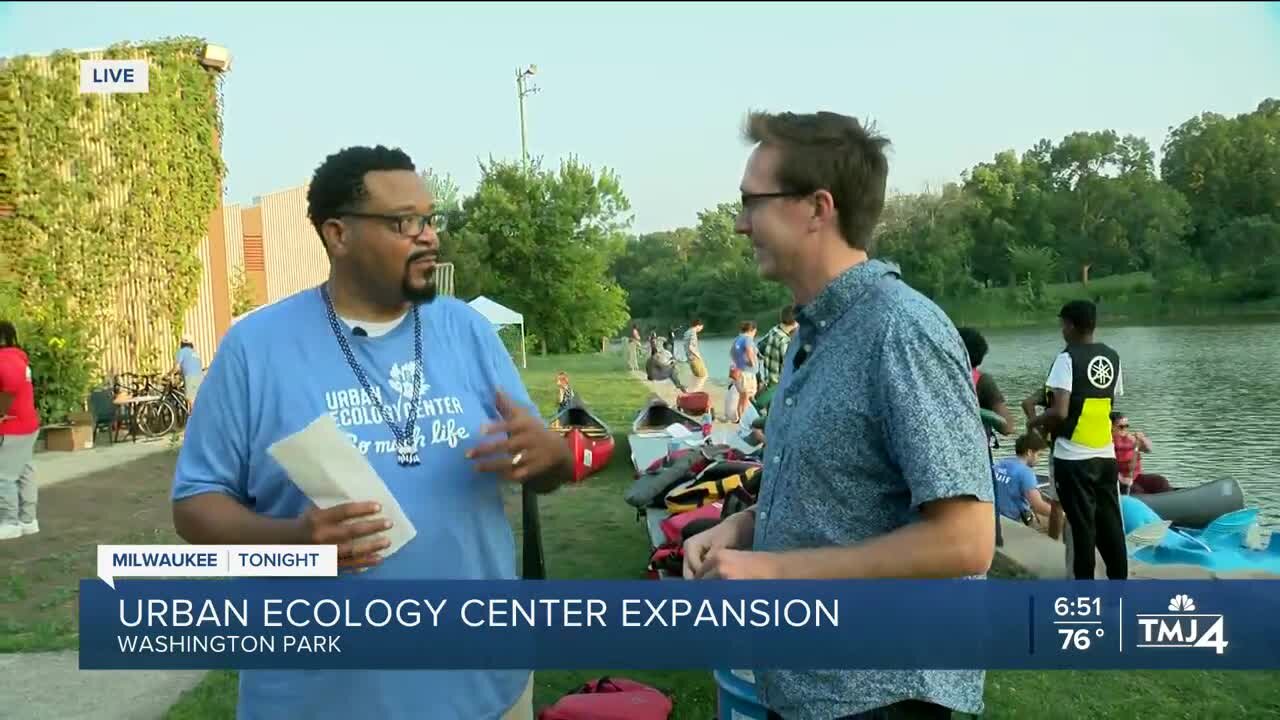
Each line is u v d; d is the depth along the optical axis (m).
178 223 19.06
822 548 2.01
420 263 2.51
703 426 11.61
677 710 4.69
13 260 16.62
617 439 14.32
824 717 2.10
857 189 2.12
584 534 8.55
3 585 7.09
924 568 1.92
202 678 5.18
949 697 2.07
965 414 1.94
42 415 14.74
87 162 17.41
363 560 2.39
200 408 2.50
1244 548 7.42
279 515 2.49
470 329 2.70
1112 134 61.25
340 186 2.46
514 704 2.70
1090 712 4.63
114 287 17.86
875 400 2.00
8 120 16.48
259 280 25.70
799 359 2.22
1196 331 42.22
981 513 1.93
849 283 2.11
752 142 2.24
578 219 55.41
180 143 19.16
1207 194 56.72
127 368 18.02
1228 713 4.61
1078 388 5.94
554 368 36.81
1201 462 13.96
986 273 62.97
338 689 2.50
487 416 2.64
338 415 2.48
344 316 2.56
